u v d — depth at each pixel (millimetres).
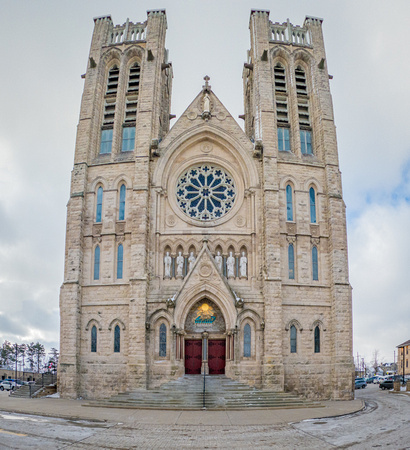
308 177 50125
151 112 50594
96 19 56969
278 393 40750
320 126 51938
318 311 46625
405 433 24766
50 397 45031
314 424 28844
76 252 47156
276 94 54312
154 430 26766
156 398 38688
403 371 111312
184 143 50594
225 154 51000
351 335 46312
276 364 43094
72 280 46406
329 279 47625
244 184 49594
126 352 44781
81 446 22234
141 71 53562
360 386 73875
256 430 26812
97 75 53594
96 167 50281
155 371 43531
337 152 51000
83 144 50531
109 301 46250
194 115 51344
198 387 41000
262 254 47000
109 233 47938
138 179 48062
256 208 48156
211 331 45531
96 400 40219
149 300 45188
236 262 47500
